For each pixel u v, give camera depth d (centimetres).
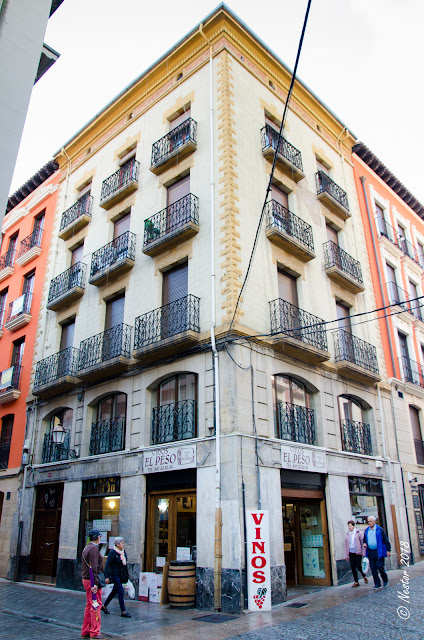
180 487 1251
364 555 1220
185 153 1595
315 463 1366
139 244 1661
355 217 2039
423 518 1781
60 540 1524
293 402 1410
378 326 1933
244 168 1492
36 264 2238
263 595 1025
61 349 1909
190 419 1291
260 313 1353
